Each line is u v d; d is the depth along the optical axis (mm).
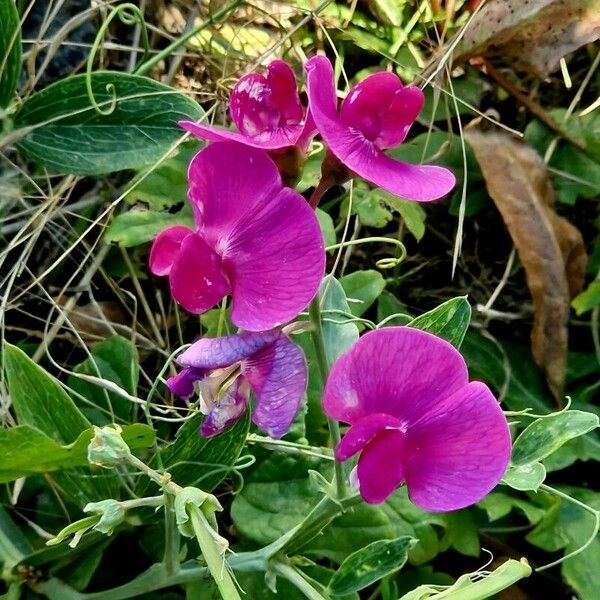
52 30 193
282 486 158
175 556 139
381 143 106
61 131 162
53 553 146
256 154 100
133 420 169
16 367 138
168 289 195
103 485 152
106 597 146
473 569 180
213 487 148
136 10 163
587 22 195
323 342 114
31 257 189
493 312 199
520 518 181
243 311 103
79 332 182
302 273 100
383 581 161
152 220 180
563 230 199
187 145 188
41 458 133
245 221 103
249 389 112
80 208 190
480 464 105
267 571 135
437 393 104
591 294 194
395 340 100
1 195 182
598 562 168
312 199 109
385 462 103
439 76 196
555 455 181
